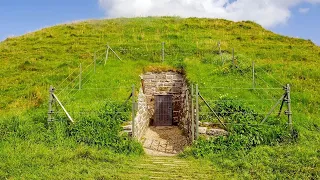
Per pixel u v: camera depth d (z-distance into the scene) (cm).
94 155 1368
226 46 3083
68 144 1469
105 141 1488
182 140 1941
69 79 2384
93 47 3122
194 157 1416
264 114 1673
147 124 2303
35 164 1288
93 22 4075
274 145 1455
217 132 1535
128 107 1800
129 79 2244
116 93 2014
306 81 2300
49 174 1197
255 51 3027
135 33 3553
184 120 2141
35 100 2072
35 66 2705
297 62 2745
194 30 3709
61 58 2877
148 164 1327
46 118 1669
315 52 3139
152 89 2406
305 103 1972
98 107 1770
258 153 1369
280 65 2584
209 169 1266
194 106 1752
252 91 2064
